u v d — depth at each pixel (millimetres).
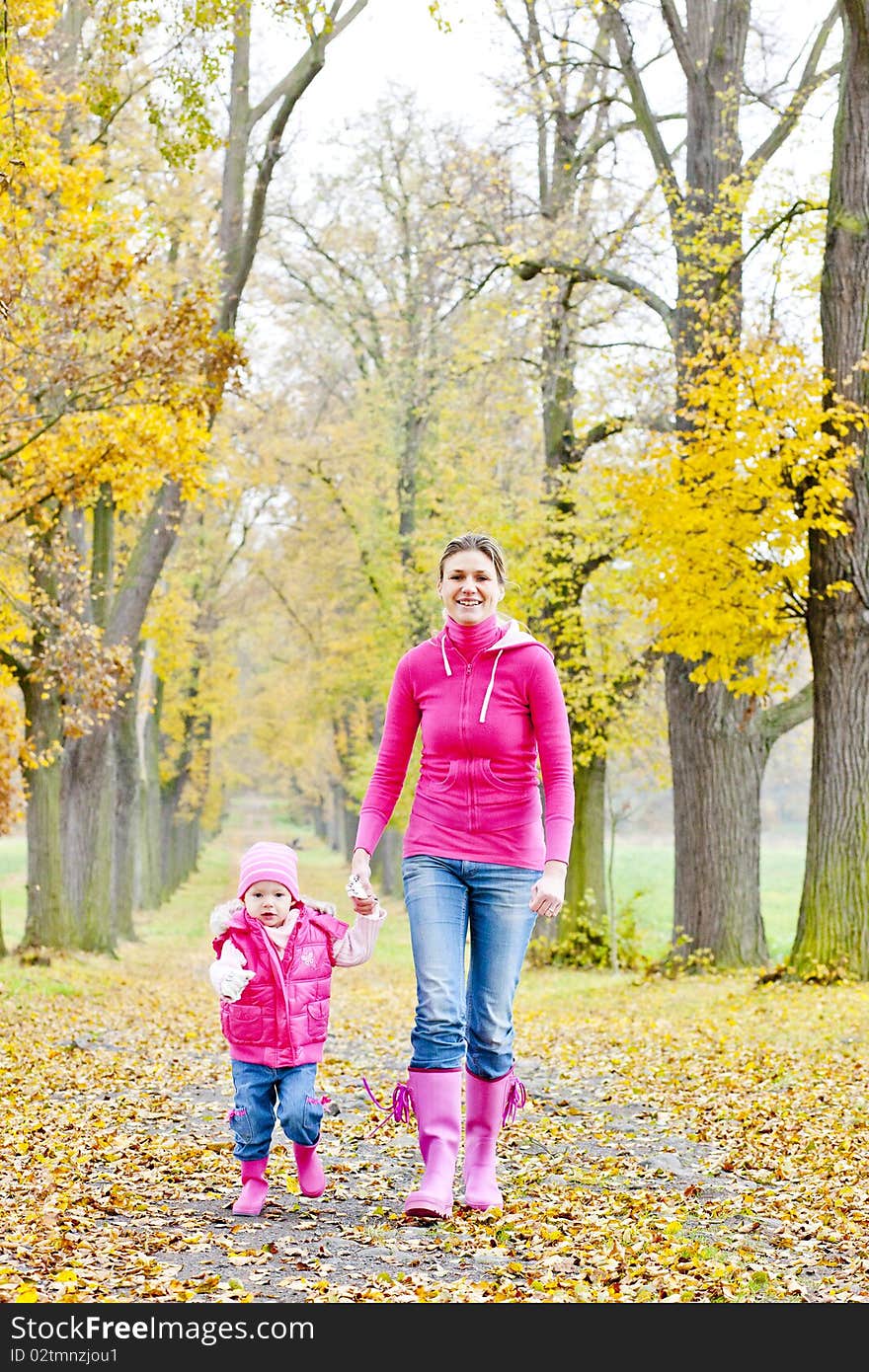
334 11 18531
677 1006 13828
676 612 13672
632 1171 5996
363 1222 4641
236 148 19891
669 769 22594
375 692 35719
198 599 36906
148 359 13125
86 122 18469
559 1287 3898
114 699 15484
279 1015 4785
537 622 21156
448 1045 4512
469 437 24547
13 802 15891
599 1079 9383
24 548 15875
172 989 17688
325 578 36688
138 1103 7801
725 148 17125
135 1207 4895
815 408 12531
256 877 4750
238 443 31969
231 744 64188
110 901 20453
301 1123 4805
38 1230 4418
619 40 17750
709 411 12977
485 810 4555
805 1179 5852
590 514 20609
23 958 17375
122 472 14258
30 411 13672
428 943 4531
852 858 13555
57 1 12930
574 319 21297
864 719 13547
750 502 13031
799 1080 8664
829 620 13562
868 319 13547
